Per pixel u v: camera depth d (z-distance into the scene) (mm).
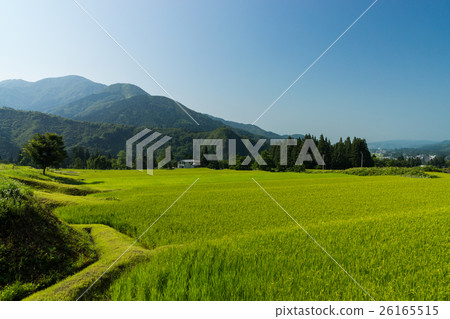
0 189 9992
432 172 75750
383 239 11969
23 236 8938
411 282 7797
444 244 11016
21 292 7297
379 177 63812
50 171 63562
